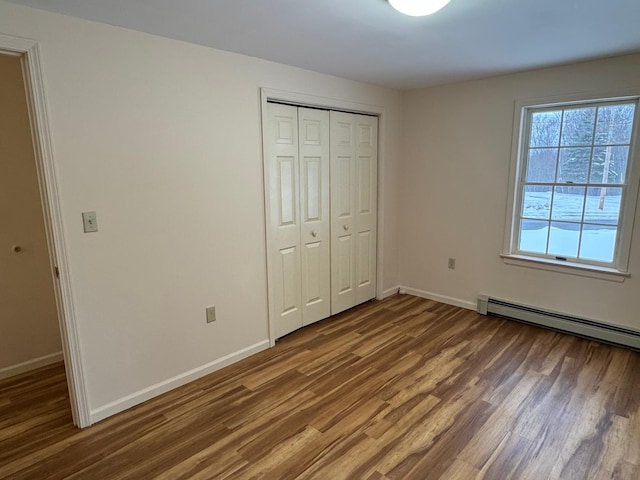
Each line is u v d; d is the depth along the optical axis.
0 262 2.62
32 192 2.71
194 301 2.61
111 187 2.16
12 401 2.42
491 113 3.49
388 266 4.30
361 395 2.45
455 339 3.22
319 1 1.79
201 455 1.95
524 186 3.47
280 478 1.79
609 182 3.03
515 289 3.58
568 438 2.03
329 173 3.51
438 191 3.97
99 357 2.21
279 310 3.25
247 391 2.52
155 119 2.29
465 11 1.92
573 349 3.01
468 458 1.90
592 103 3.03
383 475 1.80
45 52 1.87
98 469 1.87
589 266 3.15
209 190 2.60
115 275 2.23
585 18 2.03
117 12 1.90
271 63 2.84
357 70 3.13
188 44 2.38
